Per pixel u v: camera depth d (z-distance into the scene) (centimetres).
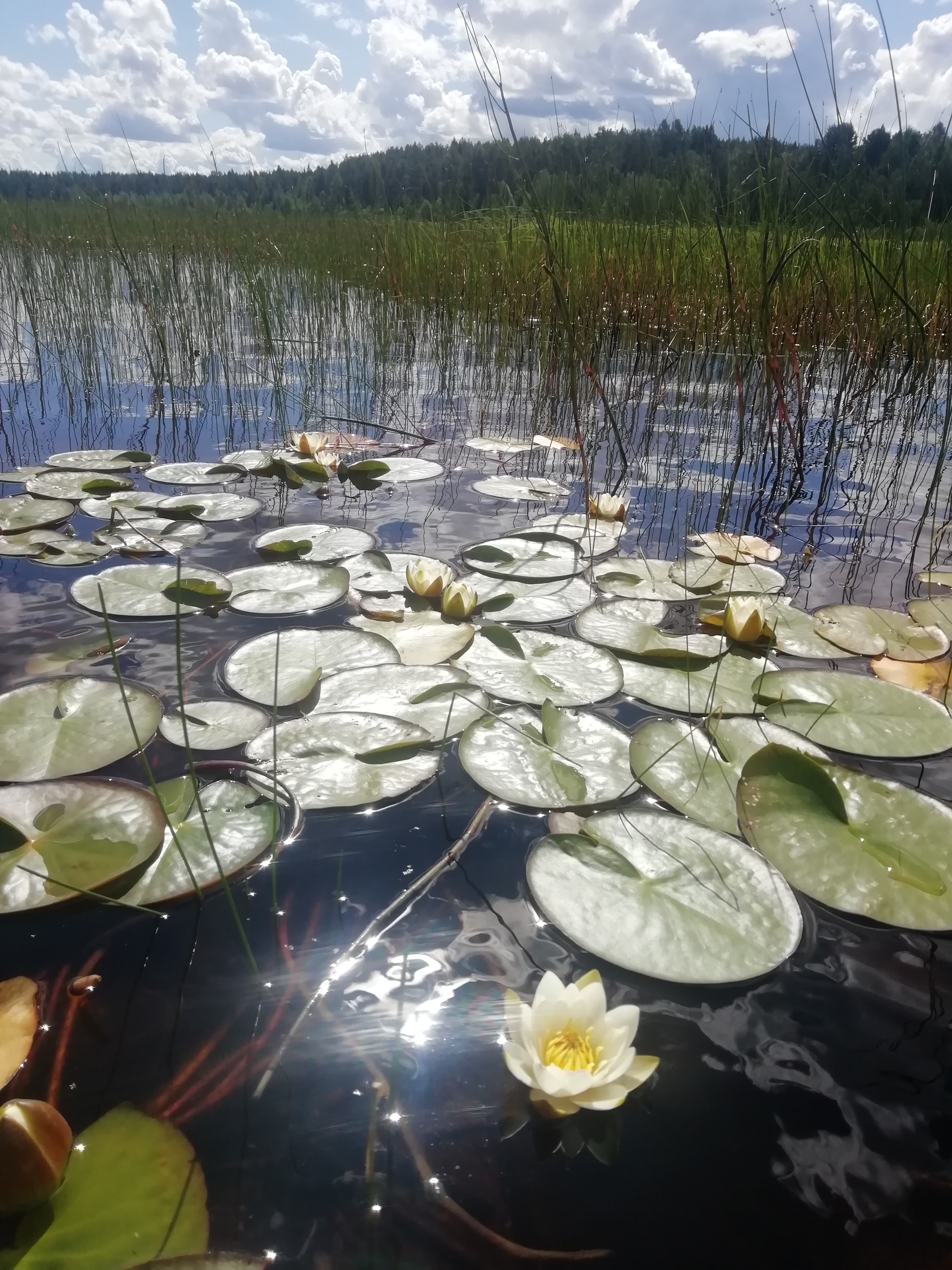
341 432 334
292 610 170
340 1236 65
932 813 110
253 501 242
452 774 121
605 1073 73
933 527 227
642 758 122
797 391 287
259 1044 80
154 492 250
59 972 87
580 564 200
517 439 321
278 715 132
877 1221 67
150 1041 80
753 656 158
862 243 305
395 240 526
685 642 161
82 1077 76
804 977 89
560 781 118
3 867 98
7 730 123
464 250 484
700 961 89
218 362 434
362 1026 82
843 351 333
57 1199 67
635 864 102
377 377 411
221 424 340
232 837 105
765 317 262
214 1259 62
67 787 110
